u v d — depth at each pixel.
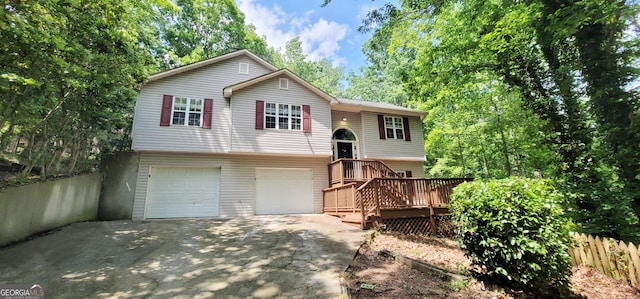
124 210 10.04
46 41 5.14
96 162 11.02
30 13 4.97
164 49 16.06
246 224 8.99
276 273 4.59
